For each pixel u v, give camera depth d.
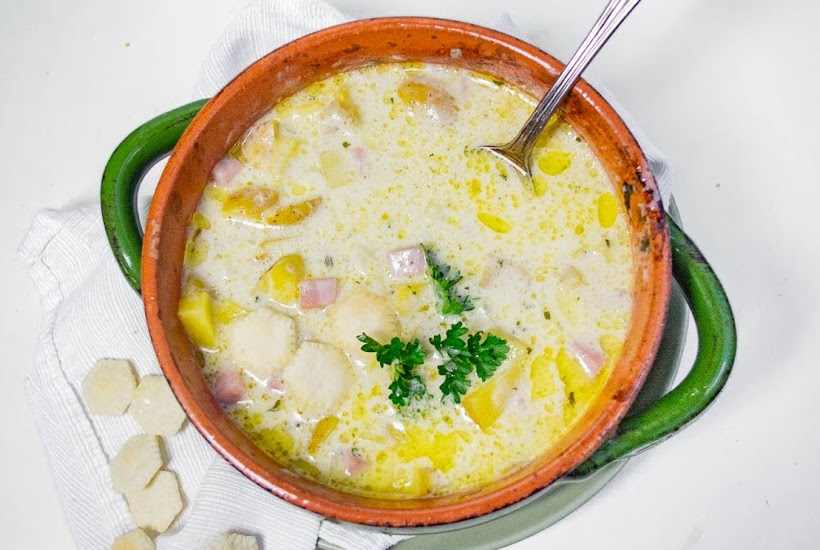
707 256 0.54
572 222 0.47
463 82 0.49
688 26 0.56
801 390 0.53
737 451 0.52
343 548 0.48
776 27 0.57
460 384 0.45
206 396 0.45
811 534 0.51
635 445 0.43
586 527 0.51
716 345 0.44
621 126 0.45
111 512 0.50
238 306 0.47
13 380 0.53
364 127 0.49
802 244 0.54
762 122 0.55
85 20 0.57
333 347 0.46
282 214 0.47
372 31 0.47
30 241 0.53
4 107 0.56
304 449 0.45
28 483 0.52
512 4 0.56
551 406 0.46
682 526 0.51
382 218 0.48
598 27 0.44
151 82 0.56
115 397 0.50
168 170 0.45
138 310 0.51
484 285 0.47
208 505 0.48
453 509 0.41
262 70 0.46
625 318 0.46
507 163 0.48
